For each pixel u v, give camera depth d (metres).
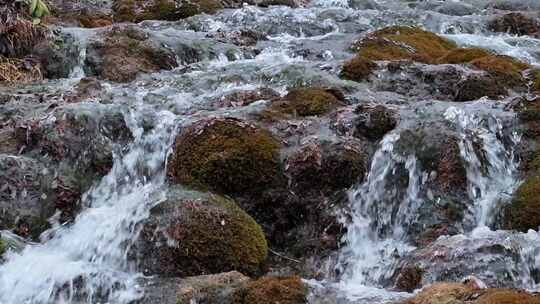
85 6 11.20
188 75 6.99
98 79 7.17
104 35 7.96
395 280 3.80
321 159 4.59
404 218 4.46
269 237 4.51
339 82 6.25
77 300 3.82
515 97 5.42
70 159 4.92
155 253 3.98
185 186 4.49
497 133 4.83
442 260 3.61
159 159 5.02
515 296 2.87
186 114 5.53
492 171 4.58
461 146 4.54
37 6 7.46
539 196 4.16
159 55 7.79
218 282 3.62
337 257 4.29
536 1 13.96
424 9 13.44
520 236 3.78
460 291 3.10
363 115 5.00
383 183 4.60
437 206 4.39
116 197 4.90
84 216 4.50
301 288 3.43
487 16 11.59
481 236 3.81
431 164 4.53
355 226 4.45
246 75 6.76
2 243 4.24
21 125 5.17
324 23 10.23
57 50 7.71
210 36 8.81
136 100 6.04
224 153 4.56
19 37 7.50
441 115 4.93
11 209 4.57
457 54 7.37
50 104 5.68
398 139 4.70
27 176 4.74
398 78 6.40
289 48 8.48
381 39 8.22
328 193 4.58
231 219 4.12
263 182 4.57
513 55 8.44
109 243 4.21
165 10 11.12
